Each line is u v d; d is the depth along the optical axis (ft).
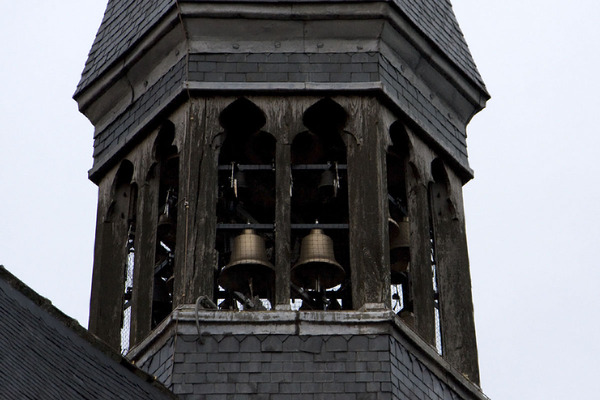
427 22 159.12
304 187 153.28
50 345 132.36
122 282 152.66
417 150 154.10
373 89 152.25
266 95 151.94
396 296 152.66
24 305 135.54
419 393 142.31
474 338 150.51
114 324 151.02
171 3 154.81
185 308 143.43
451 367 146.51
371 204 147.95
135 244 150.30
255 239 148.56
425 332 147.02
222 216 152.35
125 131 156.66
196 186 148.46
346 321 142.72
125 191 156.04
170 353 141.69
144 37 156.56
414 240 150.71
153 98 155.33
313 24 154.10
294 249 154.20
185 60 153.69
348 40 154.51
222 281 148.66
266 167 151.12
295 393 139.64
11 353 127.13
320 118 153.28
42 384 125.59
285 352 141.38
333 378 140.36
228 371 140.46
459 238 154.71
